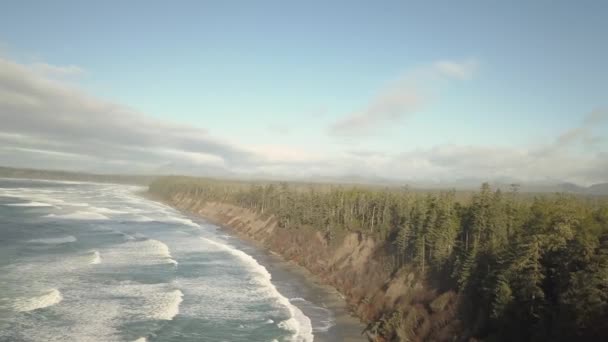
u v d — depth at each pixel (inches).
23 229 3555.6
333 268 2704.2
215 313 1902.1
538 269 1501.0
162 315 1813.5
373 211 3065.9
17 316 1680.6
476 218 2129.7
